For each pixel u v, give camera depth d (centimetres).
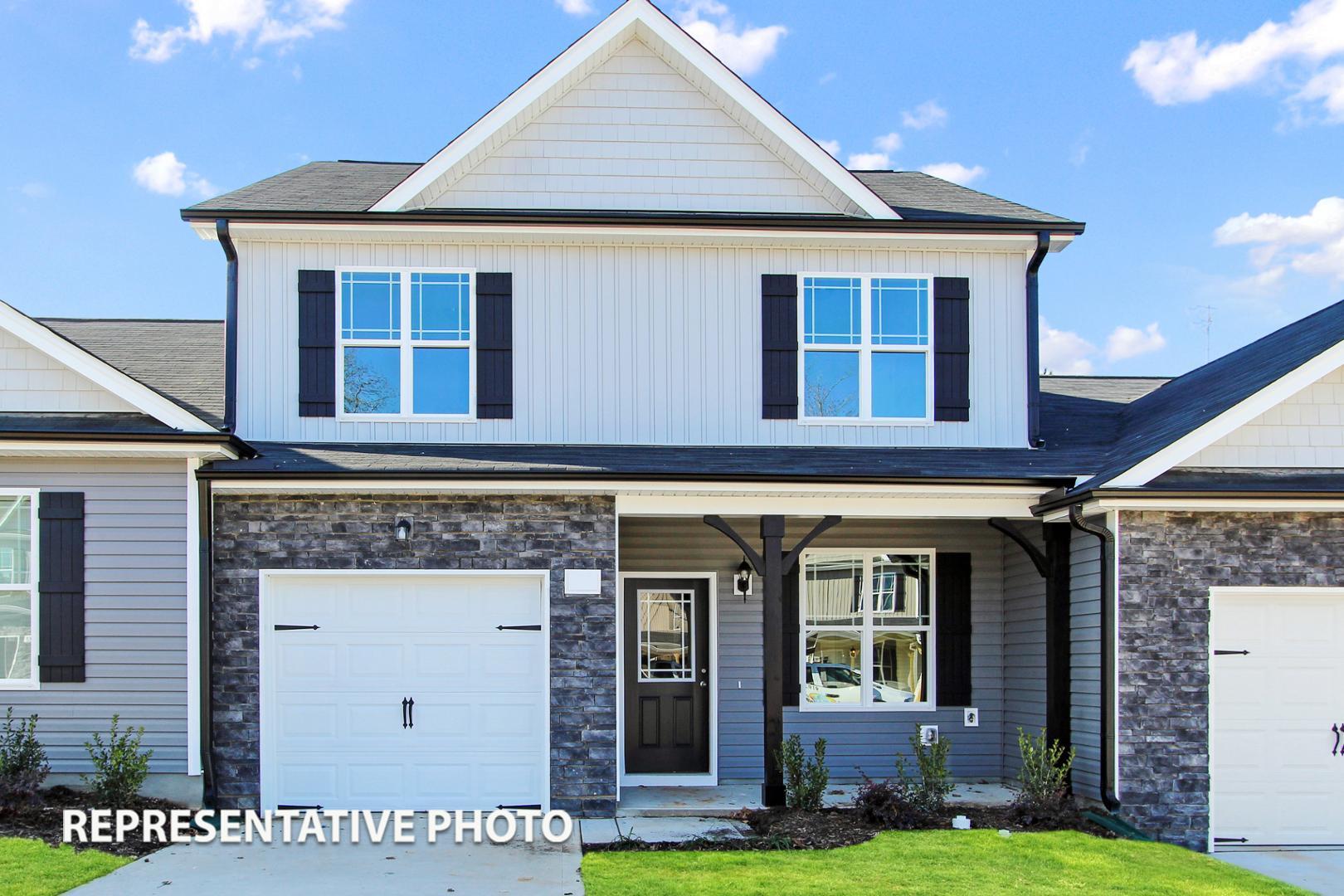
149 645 1005
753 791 1159
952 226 1191
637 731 1238
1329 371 1003
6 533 1023
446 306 1172
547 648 1052
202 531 1016
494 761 1055
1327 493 986
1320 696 1029
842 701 1262
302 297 1155
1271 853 984
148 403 1012
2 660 1016
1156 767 1003
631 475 1027
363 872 829
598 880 800
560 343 1176
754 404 1188
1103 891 791
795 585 1266
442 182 1192
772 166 1231
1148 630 1012
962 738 1262
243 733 1020
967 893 776
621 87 1227
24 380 1027
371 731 1049
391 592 1060
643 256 1191
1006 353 1223
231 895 761
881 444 1199
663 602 1255
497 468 1030
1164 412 1206
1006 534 1214
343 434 1148
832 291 1214
